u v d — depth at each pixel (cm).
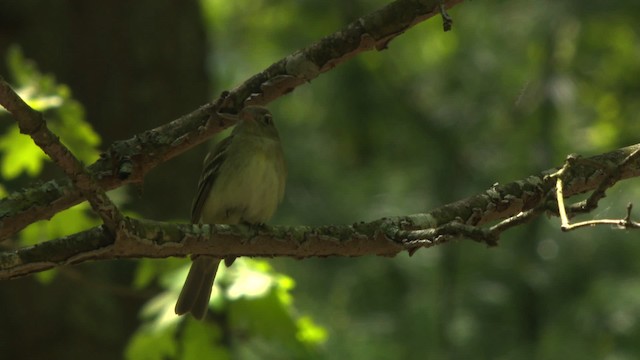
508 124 1500
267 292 775
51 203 586
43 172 1099
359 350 1385
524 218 514
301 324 829
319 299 1441
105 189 613
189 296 770
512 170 1477
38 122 489
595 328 1347
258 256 586
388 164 1577
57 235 815
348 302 1441
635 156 518
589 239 1389
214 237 566
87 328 1137
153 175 1216
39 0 1213
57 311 1138
